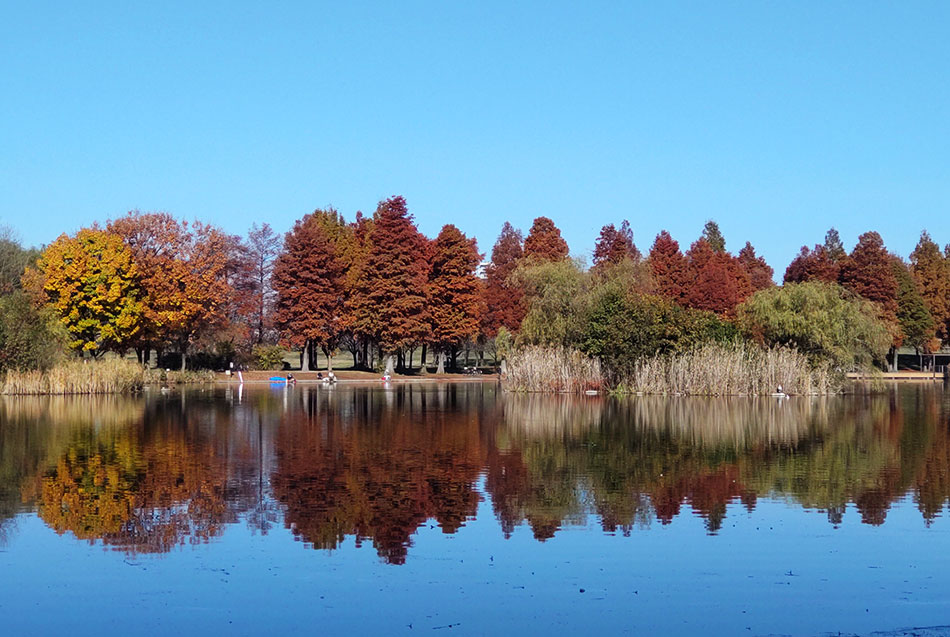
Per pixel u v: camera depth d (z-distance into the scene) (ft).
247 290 286.46
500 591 46.34
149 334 228.02
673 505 66.59
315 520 61.11
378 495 69.56
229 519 61.31
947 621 42.22
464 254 282.15
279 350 287.07
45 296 210.18
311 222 279.28
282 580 48.03
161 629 41.14
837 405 160.35
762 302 195.42
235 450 93.61
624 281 219.00
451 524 60.34
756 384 179.63
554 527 59.67
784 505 66.69
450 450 94.53
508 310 306.55
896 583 47.85
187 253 244.63
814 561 51.85
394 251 266.57
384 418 131.54
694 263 357.00
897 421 128.26
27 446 96.53
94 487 72.23
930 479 77.36
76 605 44.16
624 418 132.16
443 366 301.43
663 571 49.85
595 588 46.96
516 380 197.67
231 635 40.42
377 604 44.45
